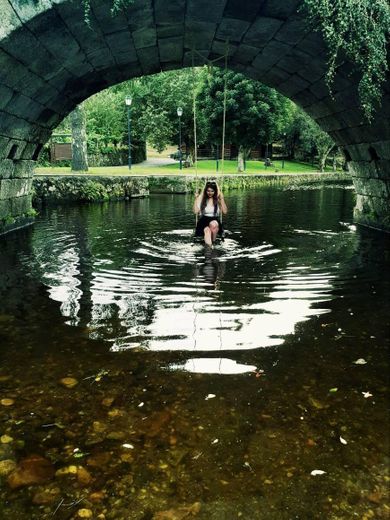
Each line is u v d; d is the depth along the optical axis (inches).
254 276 240.1
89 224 449.7
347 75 297.0
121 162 1601.9
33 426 108.2
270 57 326.6
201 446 101.7
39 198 673.6
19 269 258.2
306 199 791.7
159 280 232.7
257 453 99.5
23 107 311.1
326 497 87.1
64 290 215.5
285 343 155.0
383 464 96.4
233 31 282.0
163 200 758.5
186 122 1530.5
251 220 482.0
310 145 2065.7
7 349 148.9
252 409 115.9
